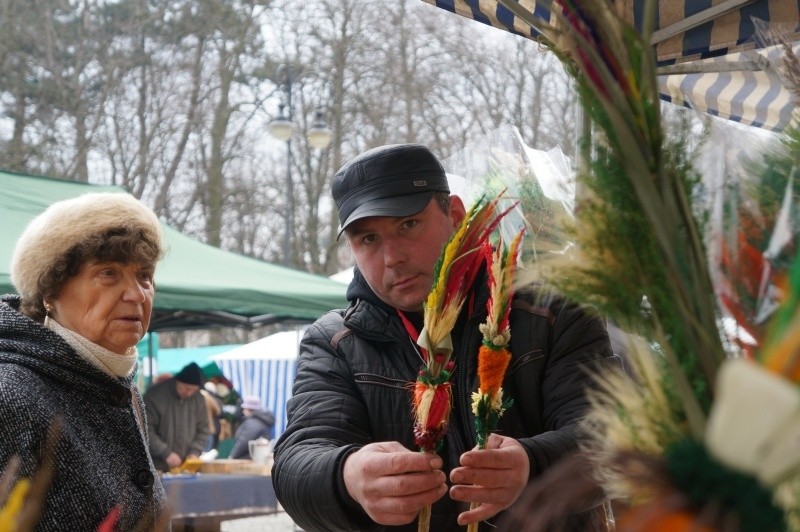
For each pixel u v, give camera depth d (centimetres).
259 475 545
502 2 93
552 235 97
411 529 176
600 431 84
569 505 78
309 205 2323
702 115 97
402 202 178
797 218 83
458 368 180
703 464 64
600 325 177
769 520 62
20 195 661
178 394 673
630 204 85
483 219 152
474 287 182
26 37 2080
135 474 185
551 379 174
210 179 2258
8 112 2069
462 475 148
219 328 859
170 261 704
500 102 1858
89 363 187
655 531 66
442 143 2105
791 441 57
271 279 738
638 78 84
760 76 230
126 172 2178
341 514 164
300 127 2278
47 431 170
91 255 188
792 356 60
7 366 178
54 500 167
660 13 218
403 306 182
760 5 221
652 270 82
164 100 2217
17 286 196
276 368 1329
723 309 81
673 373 79
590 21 85
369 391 187
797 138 100
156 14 2195
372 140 2217
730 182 92
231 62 2267
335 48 2239
